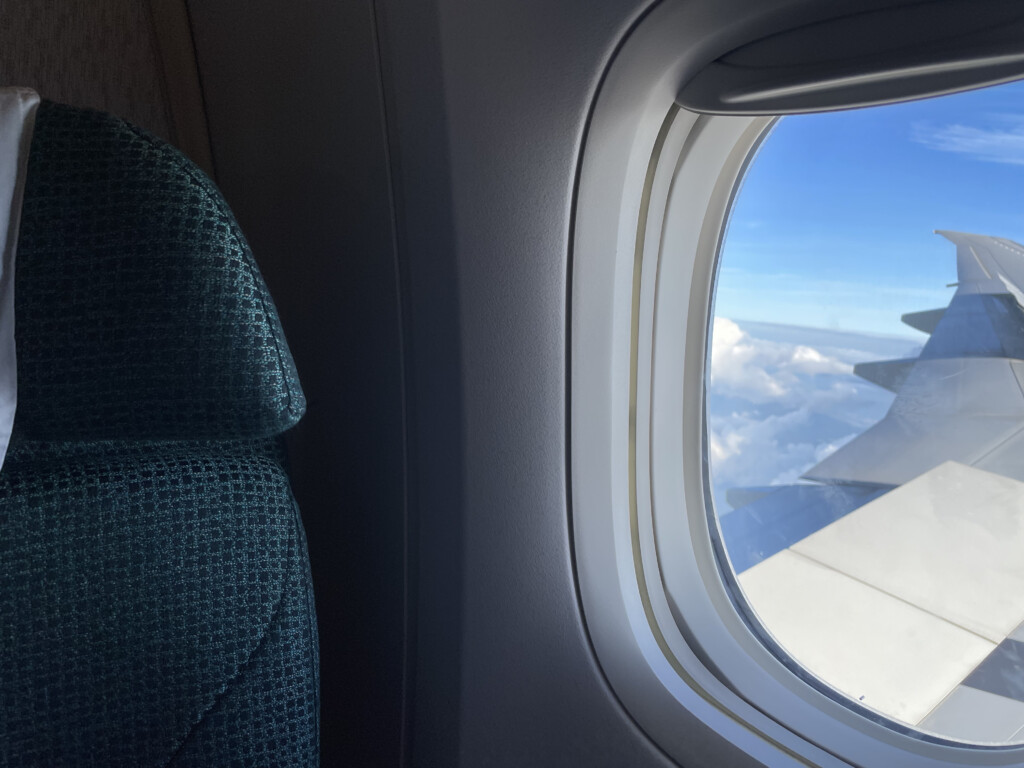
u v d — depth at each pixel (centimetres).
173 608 78
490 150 101
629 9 85
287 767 84
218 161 140
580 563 114
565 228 100
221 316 67
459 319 110
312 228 127
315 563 145
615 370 109
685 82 91
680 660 119
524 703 121
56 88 122
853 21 76
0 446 68
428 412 118
